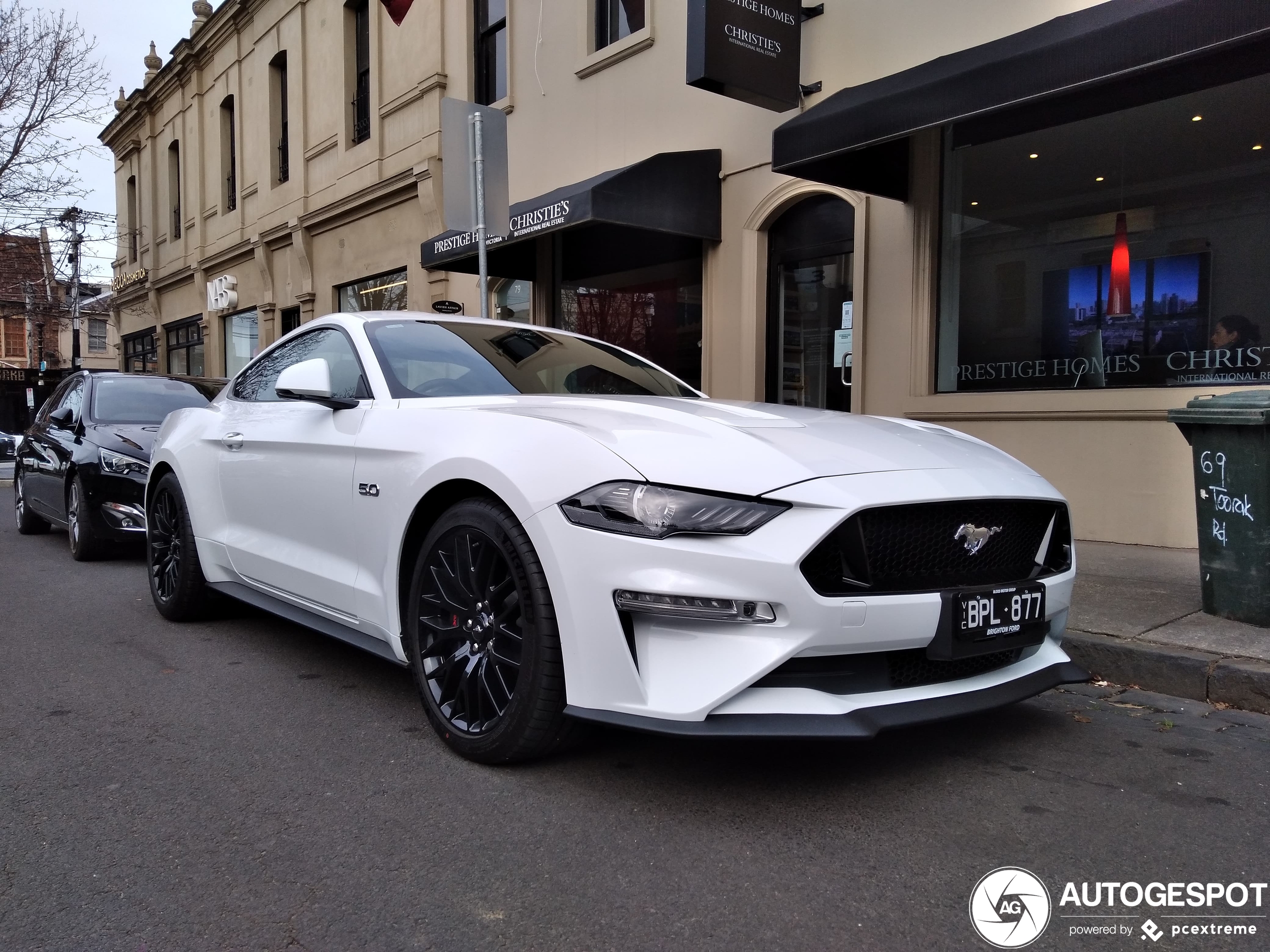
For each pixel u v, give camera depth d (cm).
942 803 271
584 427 283
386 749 315
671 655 247
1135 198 636
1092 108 625
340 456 358
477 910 216
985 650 270
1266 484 399
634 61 938
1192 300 614
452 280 1261
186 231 2158
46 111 1728
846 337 780
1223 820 262
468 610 296
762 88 712
